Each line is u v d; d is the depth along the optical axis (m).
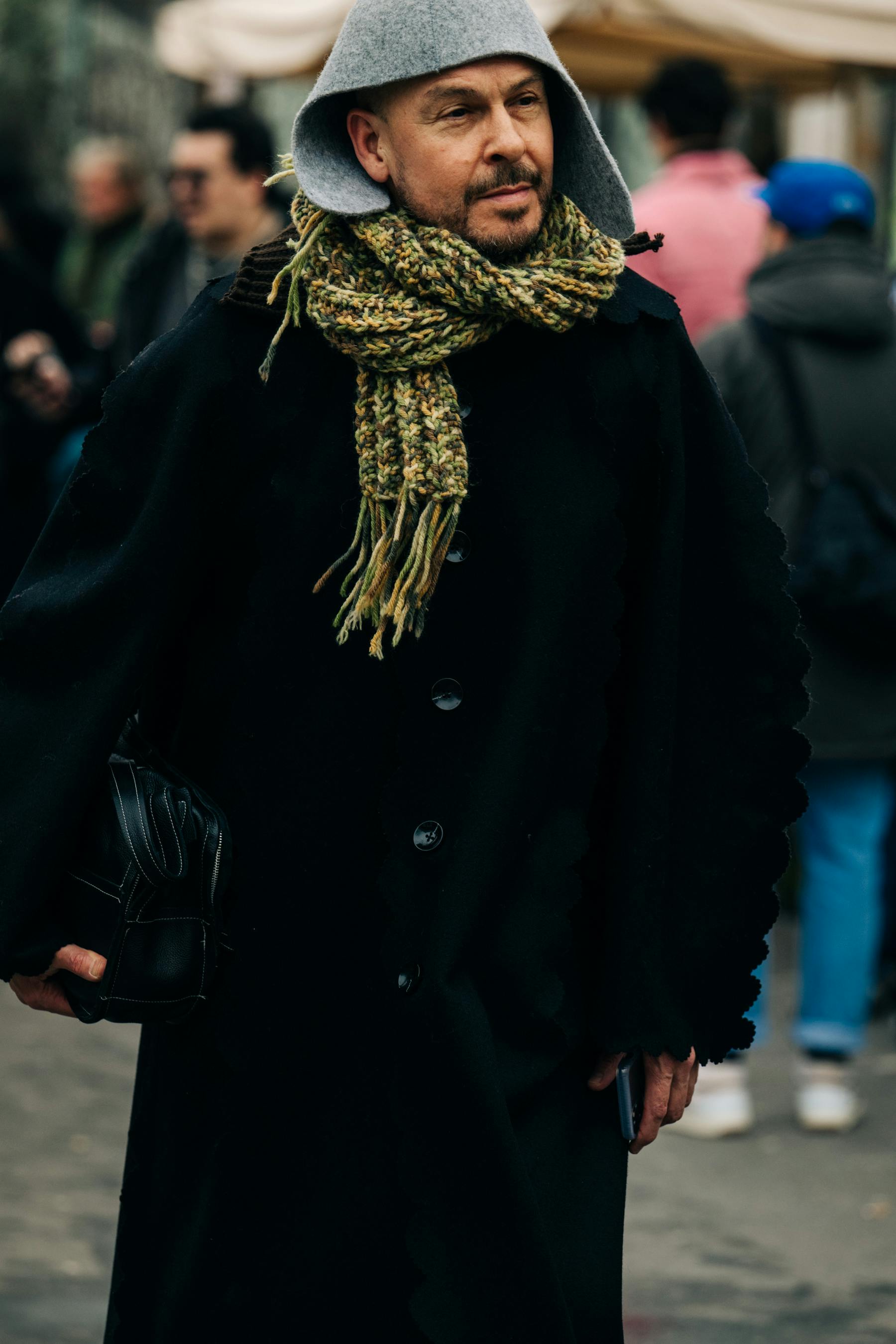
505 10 3.15
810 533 6.74
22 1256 5.54
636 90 11.14
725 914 3.47
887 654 6.79
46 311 10.34
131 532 3.30
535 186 3.18
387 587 3.21
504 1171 3.23
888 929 8.35
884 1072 7.62
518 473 3.27
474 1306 3.24
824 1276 5.63
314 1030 3.35
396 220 3.16
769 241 7.08
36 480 9.67
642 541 3.42
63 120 16.77
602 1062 3.46
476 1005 3.25
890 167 12.54
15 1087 7.02
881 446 6.80
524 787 3.27
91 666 3.33
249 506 3.31
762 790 3.48
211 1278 3.40
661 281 7.93
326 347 3.26
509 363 3.28
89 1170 6.23
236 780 3.37
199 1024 3.44
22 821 3.31
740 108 11.47
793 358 6.80
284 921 3.34
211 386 3.28
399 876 3.25
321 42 10.02
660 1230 5.94
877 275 6.86
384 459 3.16
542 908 3.31
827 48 9.45
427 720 3.27
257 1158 3.37
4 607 3.42
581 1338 3.35
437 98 3.12
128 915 3.32
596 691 3.33
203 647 3.42
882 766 6.91
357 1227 3.34
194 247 8.44
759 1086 7.47
